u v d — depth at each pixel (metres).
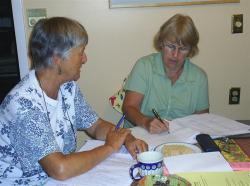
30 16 2.20
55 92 1.29
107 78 2.30
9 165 1.23
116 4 2.17
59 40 1.13
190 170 1.04
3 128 1.20
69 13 2.18
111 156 1.23
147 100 1.87
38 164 1.17
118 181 1.04
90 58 2.26
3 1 2.23
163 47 1.77
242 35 2.25
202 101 1.89
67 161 1.09
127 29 2.22
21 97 1.15
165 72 1.84
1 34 2.31
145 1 2.16
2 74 2.42
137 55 2.26
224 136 1.34
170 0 2.16
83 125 1.51
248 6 2.21
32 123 1.12
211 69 2.31
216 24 2.23
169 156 1.16
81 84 2.31
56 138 1.27
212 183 0.96
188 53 1.78
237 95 2.36
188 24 1.69
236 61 2.30
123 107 1.83
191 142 1.31
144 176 0.96
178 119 1.58
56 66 1.18
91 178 1.07
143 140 1.34
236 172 1.03
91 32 2.22
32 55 1.20
